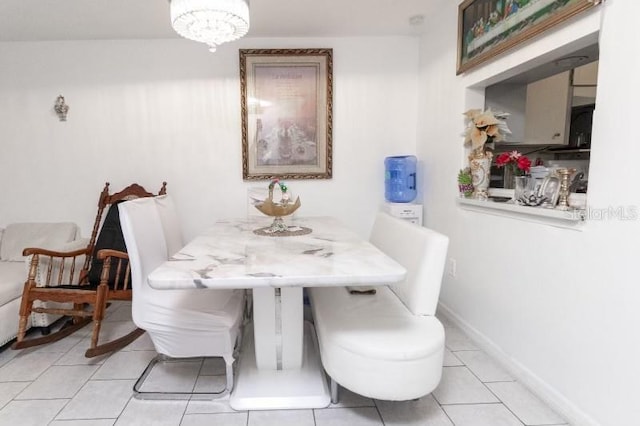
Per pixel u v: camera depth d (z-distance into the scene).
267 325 1.78
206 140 3.02
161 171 3.03
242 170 3.05
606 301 1.34
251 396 1.63
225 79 2.97
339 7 2.44
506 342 1.93
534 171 1.83
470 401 1.66
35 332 2.42
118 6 2.31
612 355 1.32
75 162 2.99
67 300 2.08
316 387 1.70
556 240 1.57
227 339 1.67
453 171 2.47
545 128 2.78
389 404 1.64
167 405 1.64
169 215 2.34
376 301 1.79
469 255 2.29
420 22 2.71
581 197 1.49
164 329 1.67
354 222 3.18
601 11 1.33
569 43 1.49
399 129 3.11
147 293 1.74
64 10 2.36
